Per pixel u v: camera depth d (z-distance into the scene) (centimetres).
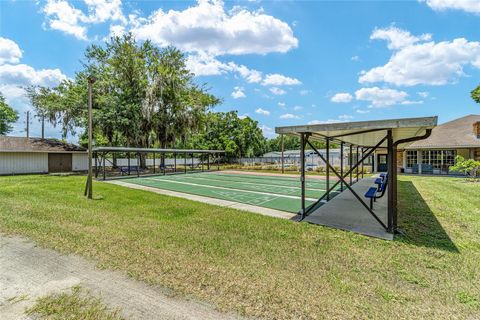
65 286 287
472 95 1409
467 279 322
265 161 3944
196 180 1709
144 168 2552
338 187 1268
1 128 3434
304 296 273
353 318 239
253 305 255
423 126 448
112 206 752
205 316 237
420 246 441
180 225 551
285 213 716
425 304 265
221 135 4194
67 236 446
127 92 2272
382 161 2333
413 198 904
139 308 248
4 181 1307
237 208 781
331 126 547
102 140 2525
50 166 2142
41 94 2209
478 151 1827
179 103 2484
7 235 448
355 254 401
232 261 362
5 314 238
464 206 770
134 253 380
